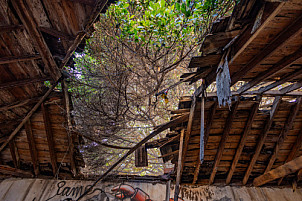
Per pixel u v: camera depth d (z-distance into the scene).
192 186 6.02
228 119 5.02
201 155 3.65
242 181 6.14
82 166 6.04
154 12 3.67
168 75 6.17
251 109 4.91
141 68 5.23
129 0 4.06
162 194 5.77
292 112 4.94
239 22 2.43
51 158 5.86
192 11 3.63
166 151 5.41
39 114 5.31
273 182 6.13
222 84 3.05
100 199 5.61
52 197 5.64
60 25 3.49
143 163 5.31
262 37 2.77
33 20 3.21
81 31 3.54
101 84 5.25
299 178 6.04
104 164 6.09
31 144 5.66
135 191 5.81
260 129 5.29
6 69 4.04
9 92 4.52
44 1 3.03
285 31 2.61
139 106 6.18
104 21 4.41
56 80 4.53
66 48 4.00
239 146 5.43
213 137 5.35
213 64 3.36
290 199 5.79
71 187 5.92
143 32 4.23
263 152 5.64
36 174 6.14
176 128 5.06
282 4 2.05
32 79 4.40
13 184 5.90
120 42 4.55
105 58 4.81
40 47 3.64
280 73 3.77
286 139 5.51
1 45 3.59
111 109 5.20
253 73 3.75
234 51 2.91
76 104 5.20
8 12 3.13
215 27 2.54
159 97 6.24
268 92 4.42
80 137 5.50
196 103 4.53
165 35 4.09
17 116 5.18
